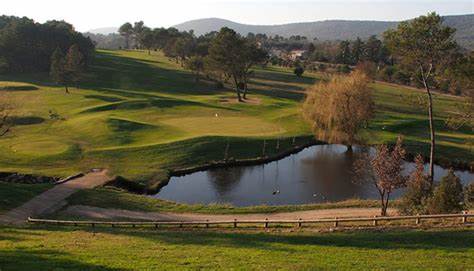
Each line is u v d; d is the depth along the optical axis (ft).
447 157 218.38
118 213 130.82
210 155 207.72
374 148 234.17
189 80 437.99
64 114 274.57
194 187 177.06
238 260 74.33
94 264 69.87
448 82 164.55
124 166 188.03
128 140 221.46
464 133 271.08
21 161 185.78
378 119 285.23
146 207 138.41
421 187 123.54
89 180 164.66
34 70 451.53
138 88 394.11
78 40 470.80
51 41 458.09
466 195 126.00
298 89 417.28
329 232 100.01
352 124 224.53
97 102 307.99
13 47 436.76
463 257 75.41
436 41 151.12
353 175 193.57
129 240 91.71
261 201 163.22
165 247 84.02
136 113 280.10
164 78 437.58
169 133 232.94
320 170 201.05
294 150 229.25
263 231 104.53
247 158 210.18
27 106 289.53
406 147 230.89
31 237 93.04
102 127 234.17
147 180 176.55
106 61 507.71
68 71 355.56
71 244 85.51
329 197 167.22
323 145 244.83
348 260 74.18
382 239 89.51
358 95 224.33
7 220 116.78
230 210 137.59
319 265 71.15
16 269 65.31
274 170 200.75
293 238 93.56
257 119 278.26
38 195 142.61
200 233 101.30
